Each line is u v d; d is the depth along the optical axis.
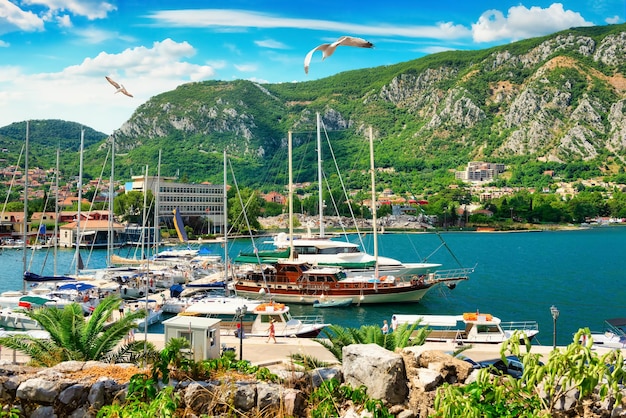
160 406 14.11
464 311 64.56
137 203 198.25
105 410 15.05
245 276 68.69
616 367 13.16
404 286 65.50
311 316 59.38
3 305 53.59
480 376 14.24
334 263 71.56
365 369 16.41
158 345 36.91
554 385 14.75
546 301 72.75
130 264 89.56
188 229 188.50
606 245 183.88
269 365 25.62
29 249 150.88
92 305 55.47
